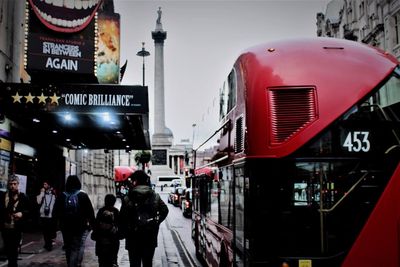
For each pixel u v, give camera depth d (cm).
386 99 614
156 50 10038
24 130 1902
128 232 858
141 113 1513
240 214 668
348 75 613
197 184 1540
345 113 601
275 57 638
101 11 1980
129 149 3014
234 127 746
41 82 1595
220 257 909
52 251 1562
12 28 1658
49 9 1580
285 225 591
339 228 591
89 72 1612
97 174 4384
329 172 597
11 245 1030
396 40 3250
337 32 4666
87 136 2406
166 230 2602
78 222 948
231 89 794
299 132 595
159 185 9881
